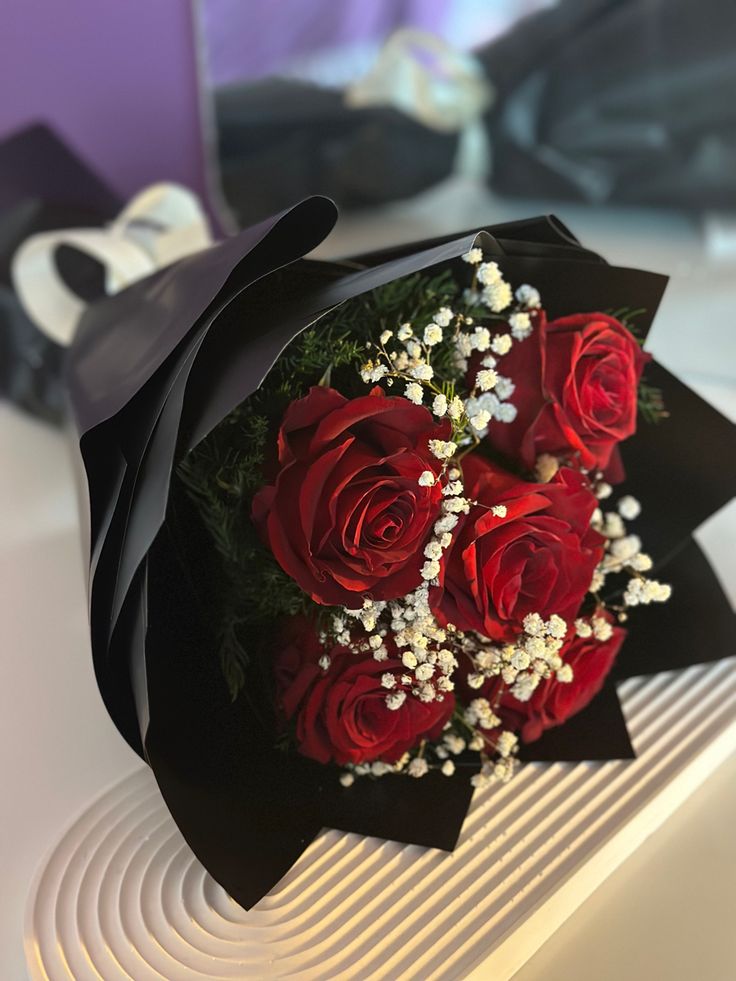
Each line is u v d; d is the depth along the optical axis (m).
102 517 0.30
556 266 0.34
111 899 0.30
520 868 0.32
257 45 0.79
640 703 0.39
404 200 0.91
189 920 0.30
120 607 0.28
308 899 0.31
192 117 0.79
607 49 0.79
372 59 0.85
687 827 0.35
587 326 0.34
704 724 0.38
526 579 0.32
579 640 0.36
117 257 0.56
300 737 0.33
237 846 0.31
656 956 0.30
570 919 0.31
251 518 0.30
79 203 0.67
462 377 0.34
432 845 0.33
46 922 0.29
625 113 0.80
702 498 0.40
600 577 0.37
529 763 0.37
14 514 0.52
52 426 0.60
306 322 0.27
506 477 0.33
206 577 0.32
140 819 0.34
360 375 0.32
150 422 0.30
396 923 0.30
